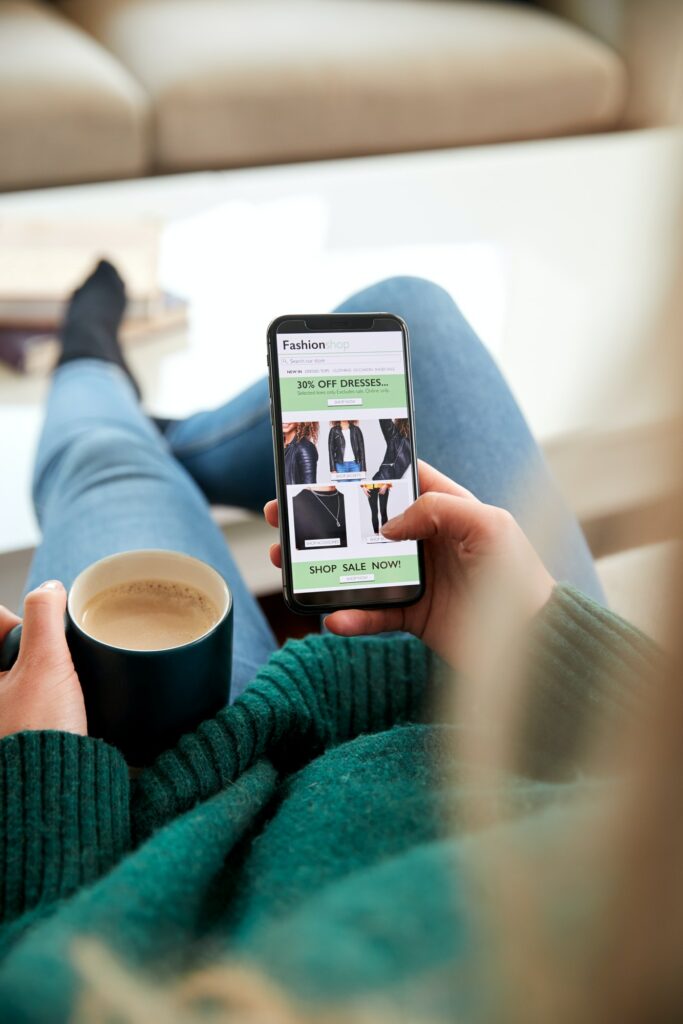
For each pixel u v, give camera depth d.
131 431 0.93
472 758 0.35
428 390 0.77
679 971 0.21
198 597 0.53
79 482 0.79
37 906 0.40
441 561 0.59
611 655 0.46
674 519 0.20
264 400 0.91
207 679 0.51
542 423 1.13
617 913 0.21
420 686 0.60
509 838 0.26
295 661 0.59
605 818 0.23
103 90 1.71
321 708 0.58
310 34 1.88
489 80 1.95
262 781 0.50
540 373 1.21
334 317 0.60
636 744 0.22
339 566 0.60
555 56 2.00
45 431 0.96
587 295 1.33
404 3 2.07
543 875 0.24
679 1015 0.21
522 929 0.24
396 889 0.28
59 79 1.68
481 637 0.50
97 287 1.22
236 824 0.44
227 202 1.48
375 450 0.61
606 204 1.53
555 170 1.60
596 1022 0.22
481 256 1.41
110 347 1.15
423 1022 0.24
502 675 0.37
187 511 0.77
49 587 0.50
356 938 0.27
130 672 0.48
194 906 0.37
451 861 0.28
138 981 0.30
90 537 0.71
